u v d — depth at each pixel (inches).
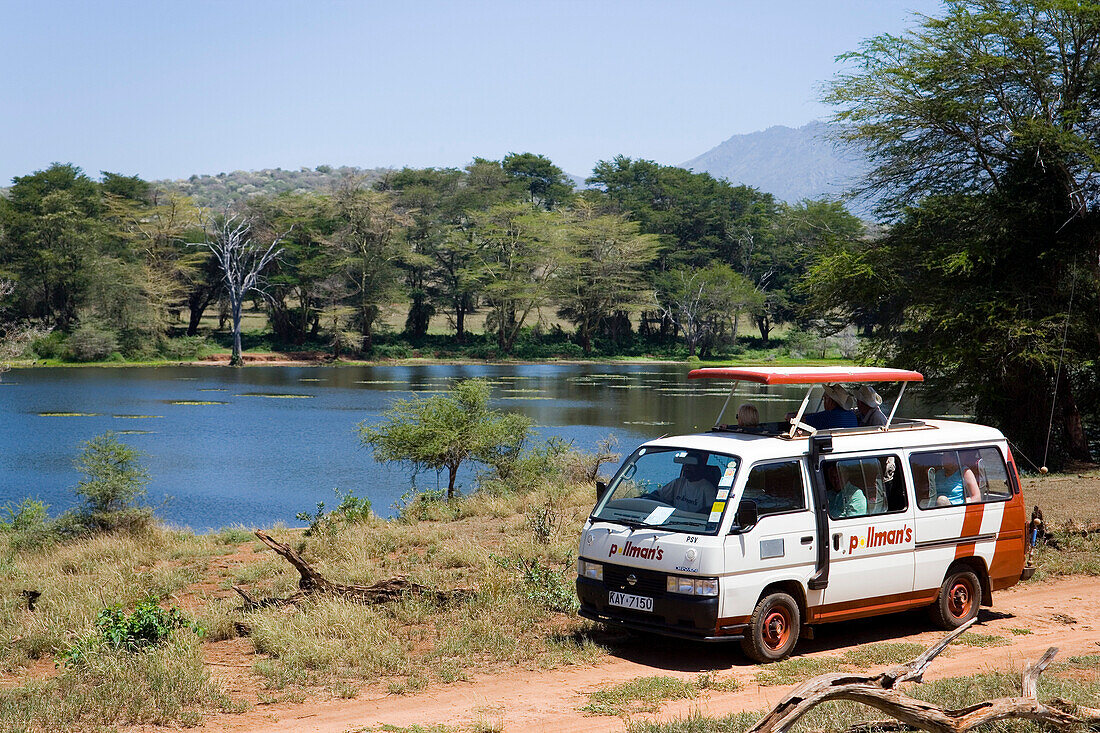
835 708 286.5
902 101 1109.7
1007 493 420.5
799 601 361.7
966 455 411.2
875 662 352.2
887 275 1144.2
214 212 5103.3
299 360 4394.7
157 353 4188.0
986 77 1068.5
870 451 381.7
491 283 4884.4
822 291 1218.6
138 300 4106.8
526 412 2110.0
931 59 1086.4
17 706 291.4
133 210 4626.0
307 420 1973.4
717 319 4936.0
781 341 5226.4
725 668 349.4
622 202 5546.3
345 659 354.6
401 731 276.7
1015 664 347.6
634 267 5118.1
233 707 300.7
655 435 1660.9
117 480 770.2
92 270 3996.1
